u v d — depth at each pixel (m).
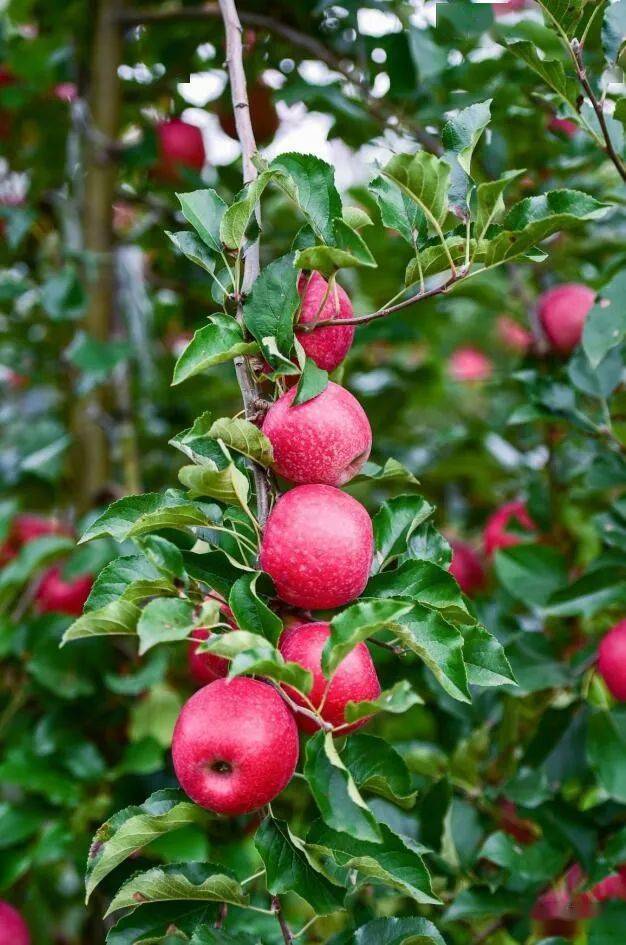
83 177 1.78
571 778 1.44
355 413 1.10
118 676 1.48
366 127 1.67
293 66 1.77
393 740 1.73
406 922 1.14
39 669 1.48
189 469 1.05
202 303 2.00
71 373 1.87
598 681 1.45
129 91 1.90
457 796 1.47
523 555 1.50
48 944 1.61
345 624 1.00
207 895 1.09
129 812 1.11
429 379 2.06
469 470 1.89
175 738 1.06
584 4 1.21
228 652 1.00
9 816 1.44
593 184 1.59
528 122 1.60
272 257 1.87
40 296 1.69
